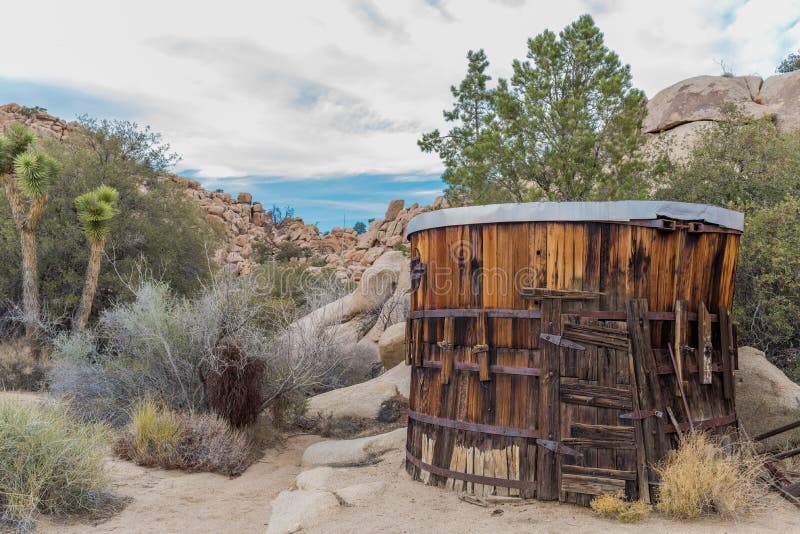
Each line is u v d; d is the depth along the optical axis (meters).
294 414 11.27
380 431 10.46
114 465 7.43
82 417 9.17
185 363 10.00
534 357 6.23
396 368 14.02
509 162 13.49
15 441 5.96
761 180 12.66
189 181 97.12
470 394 6.54
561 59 13.57
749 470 5.91
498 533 5.20
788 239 10.45
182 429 8.43
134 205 23.16
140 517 6.05
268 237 92.06
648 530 5.10
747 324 10.85
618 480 5.76
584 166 12.75
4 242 19.80
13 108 75.31
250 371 9.71
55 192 21.30
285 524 5.80
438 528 5.41
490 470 6.29
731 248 7.11
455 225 6.81
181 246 23.72
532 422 6.16
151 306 10.46
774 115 19.75
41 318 16.98
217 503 6.73
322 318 12.30
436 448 6.82
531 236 6.32
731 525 5.20
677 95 22.03
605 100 12.94
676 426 6.05
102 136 23.77
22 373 13.46
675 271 6.38
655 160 14.27
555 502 5.97
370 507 6.11
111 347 10.99
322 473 7.39
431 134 17.56
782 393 8.12
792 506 5.77
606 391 5.92
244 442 8.99
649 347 6.03
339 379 14.47
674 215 6.32
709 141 13.95
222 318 10.08
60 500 5.99
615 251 6.14
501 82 14.15
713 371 6.75
